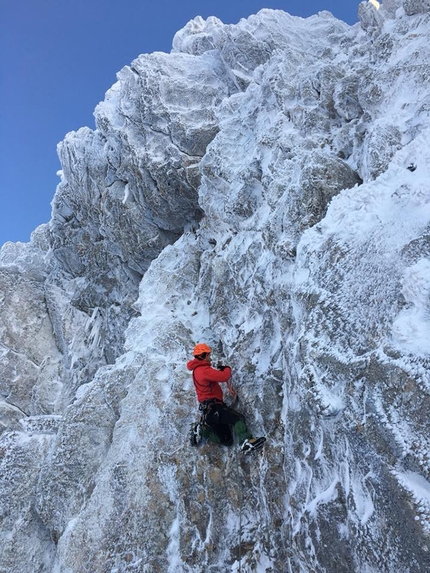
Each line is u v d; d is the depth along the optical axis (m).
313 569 3.29
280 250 4.94
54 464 6.39
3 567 6.23
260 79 7.79
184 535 4.73
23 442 7.24
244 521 4.54
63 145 11.04
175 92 9.18
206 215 7.70
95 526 5.32
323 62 7.11
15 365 12.21
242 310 5.99
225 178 7.18
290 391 4.16
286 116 6.70
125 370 6.70
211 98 9.27
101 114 9.84
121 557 4.94
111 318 11.03
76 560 5.24
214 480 4.84
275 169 6.07
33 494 6.68
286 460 4.05
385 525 2.65
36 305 12.93
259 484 4.50
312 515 3.32
